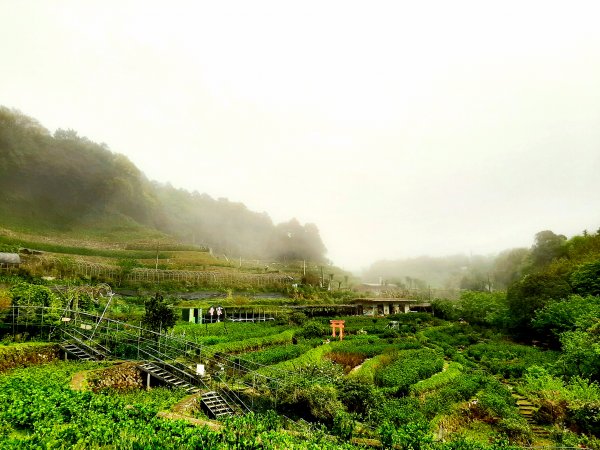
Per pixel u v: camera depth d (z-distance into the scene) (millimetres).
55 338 26641
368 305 85625
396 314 82812
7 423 11812
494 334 65125
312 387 22031
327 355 37844
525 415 27203
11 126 133625
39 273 51688
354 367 36656
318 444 13523
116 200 145500
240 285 88125
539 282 59625
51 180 132625
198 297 69812
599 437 22656
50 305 27719
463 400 28500
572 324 46125
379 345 45125
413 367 34406
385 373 31500
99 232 120812
